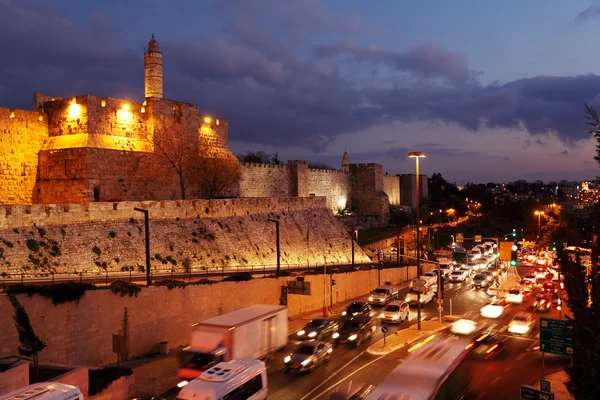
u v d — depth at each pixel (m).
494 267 81.50
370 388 22.95
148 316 28.95
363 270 56.91
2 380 16.58
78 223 39.00
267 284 39.09
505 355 28.92
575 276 13.70
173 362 27.23
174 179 58.62
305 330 31.95
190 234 48.03
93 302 25.88
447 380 23.36
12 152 50.84
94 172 49.94
